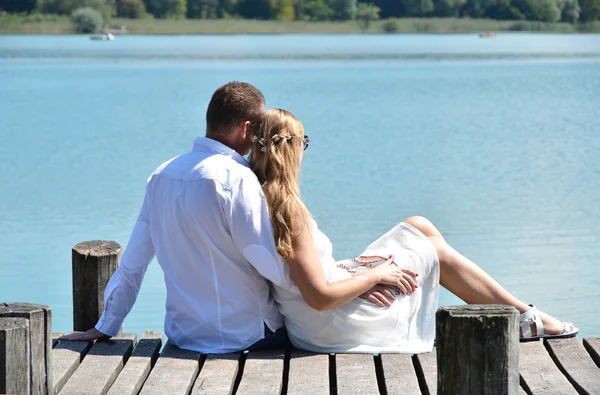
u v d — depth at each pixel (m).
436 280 6.20
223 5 123.06
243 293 5.99
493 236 13.86
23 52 78.06
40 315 5.09
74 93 40.34
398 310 6.07
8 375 4.83
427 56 70.38
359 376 5.60
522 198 17.06
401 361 5.87
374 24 125.12
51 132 27.77
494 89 41.72
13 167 21.28
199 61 63.19
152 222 6.07
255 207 5.77
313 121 30.38
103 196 17.48
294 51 78.56
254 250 5.78
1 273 12.11
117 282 6.25
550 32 123.19
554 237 13.79
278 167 5.82
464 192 17.72
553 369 5.70
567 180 19.19
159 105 35.31
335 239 13.64
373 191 17.81
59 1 117.44
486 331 4.56
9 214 15.81
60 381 5.59
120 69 55.25
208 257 5.92
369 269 6.11
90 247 6.94
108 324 6.30
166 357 5.95
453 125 29.23
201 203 5.80
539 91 40.53
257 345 6.08
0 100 37.62
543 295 10.84
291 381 5.53
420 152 23.30
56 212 15.95
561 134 26.92
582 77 47.91
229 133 5.96
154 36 119.94
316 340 6.05
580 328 9.65
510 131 27.67
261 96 6.05
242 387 5.46
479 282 6.20
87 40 106.38
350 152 23.28
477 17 123.56
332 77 48.66
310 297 5.77
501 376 4.59
